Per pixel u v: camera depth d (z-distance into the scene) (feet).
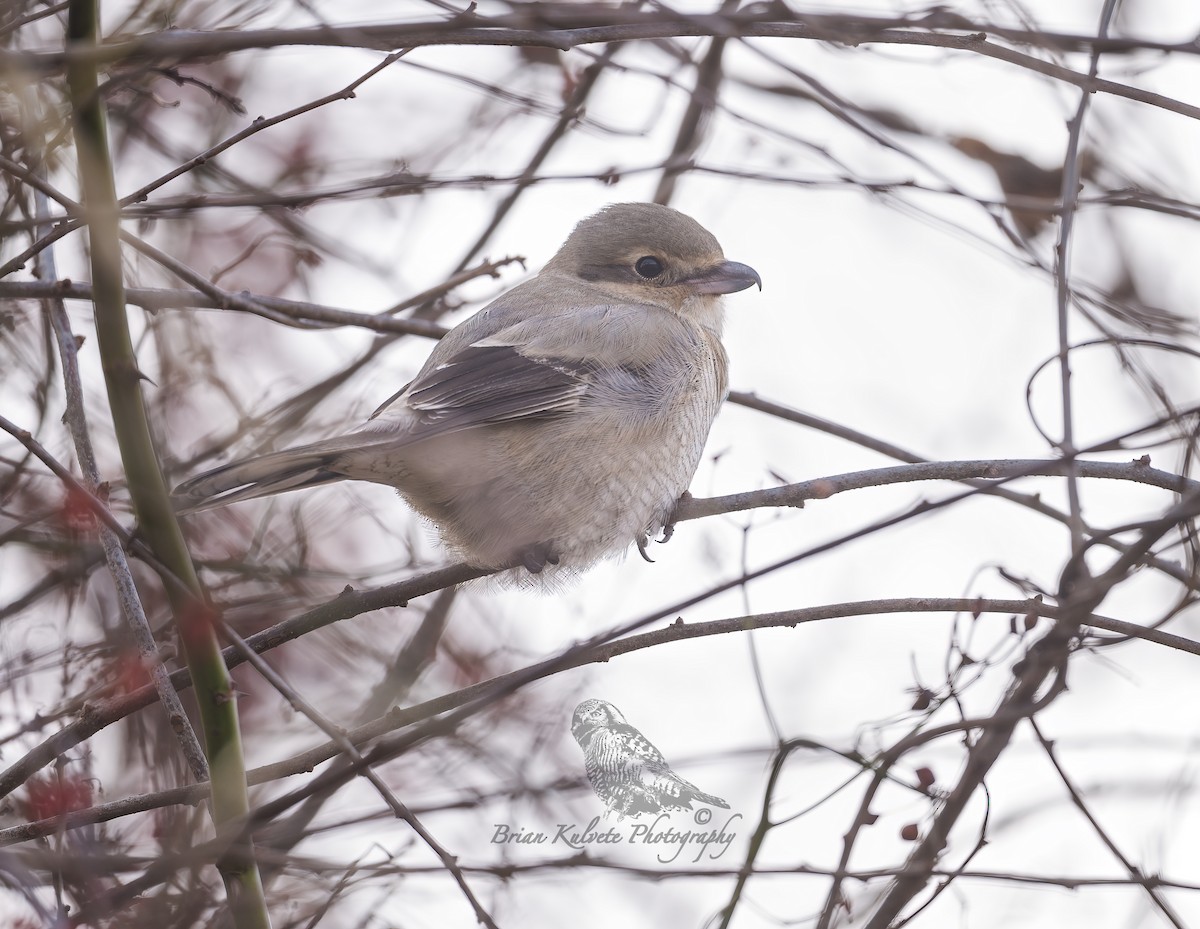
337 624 37.88
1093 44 26.94
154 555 22.11
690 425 33.40
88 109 21.36
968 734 25.36
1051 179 38.34
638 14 25.36
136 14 32.17
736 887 24.56
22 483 34.30
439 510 31.14
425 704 26.66
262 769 26.16
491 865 26.55
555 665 22.98
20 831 24.88
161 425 36.86
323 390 38.22
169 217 29.91
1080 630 25.96
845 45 28.19
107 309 21.61
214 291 28.76
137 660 27.40
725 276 36.70
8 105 28.91
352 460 28.86
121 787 32.45
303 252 37.78
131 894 22.20
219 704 22.52
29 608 33.60
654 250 36.65
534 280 37.11
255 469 27.53
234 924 22.85
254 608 36.76
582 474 31.58
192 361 37.91
